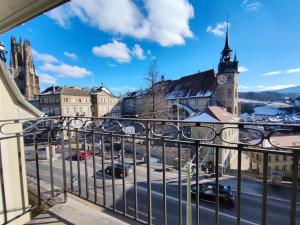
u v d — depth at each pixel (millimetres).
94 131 2521
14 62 56500
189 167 2896
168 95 45969
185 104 42625
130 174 12469
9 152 3609
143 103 38281
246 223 8766
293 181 1364
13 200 3578
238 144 1573
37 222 2217
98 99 52781
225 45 40812
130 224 2150
